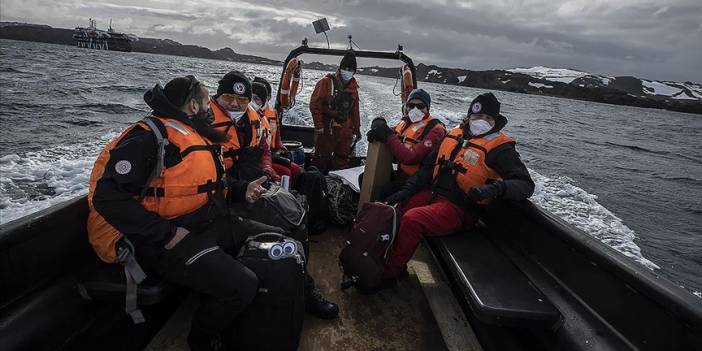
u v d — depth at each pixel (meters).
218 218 1.93
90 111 17.50
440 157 2.75
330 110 4.26
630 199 12.47
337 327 2.19
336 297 2.47
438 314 2.34
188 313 2.18
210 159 1.83
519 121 35.47
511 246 2.49
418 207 2.53
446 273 2.82
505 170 2.45
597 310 1.75
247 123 2.64
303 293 1.82
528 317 1.71
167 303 2.14
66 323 1.55
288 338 1.78
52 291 1.62
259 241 1.89
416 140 3.29
